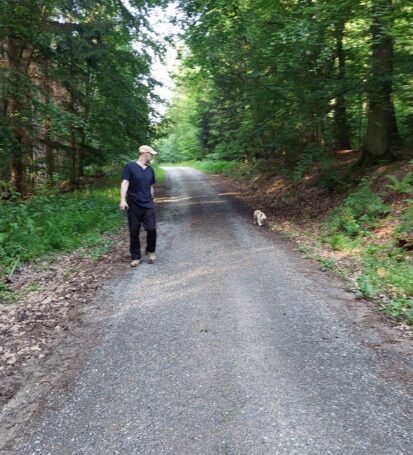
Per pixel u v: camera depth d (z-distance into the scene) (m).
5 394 3.26
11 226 8.03
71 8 13.89
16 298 5.42
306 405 2.94
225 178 30.20
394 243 7.30
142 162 6.93
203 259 7.24
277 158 14.55
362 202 9.44
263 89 12.56
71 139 17.28
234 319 4.56
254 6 11.62
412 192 8.37
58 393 3.24
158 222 12.20
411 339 4.01
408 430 2.64
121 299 5.35
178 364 3.61
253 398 3.05
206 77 17.41
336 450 2.48
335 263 6.82
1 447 2.66
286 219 11.80
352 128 16.38
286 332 4.19
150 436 2.69
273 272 6.36
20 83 12.09
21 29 12.16
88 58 14.81
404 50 9.39
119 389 3.25
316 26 8.96
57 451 2.59
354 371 3.40
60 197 13.56
